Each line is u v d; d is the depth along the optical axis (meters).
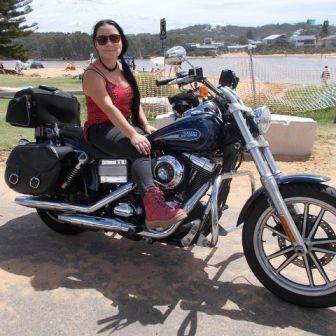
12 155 3.87
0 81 24.48
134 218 3.46
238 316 3.04
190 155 3.28
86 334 2.87
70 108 4.09
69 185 3.75
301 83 13.68
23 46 39.81
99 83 3.40
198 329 2.91
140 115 3.80
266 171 3.07
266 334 2.86
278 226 3.30
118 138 3.38
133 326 2.94
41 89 3.96
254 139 3.14
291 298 3.14
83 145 3.68
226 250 3.96
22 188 3.83
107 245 4.05
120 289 3.36
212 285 3.41
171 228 3.26
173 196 3.35
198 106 3.33
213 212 3.13
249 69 12.87
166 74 10.59
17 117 3.89
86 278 3.51
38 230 4.35
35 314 3.06
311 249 3.10
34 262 3.75
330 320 3.01
